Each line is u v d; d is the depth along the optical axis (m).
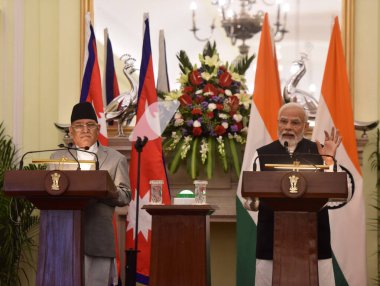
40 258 5.11
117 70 8.80
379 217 8.35
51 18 8.89
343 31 8.64
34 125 8.75
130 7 8.91
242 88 8.48
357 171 7.84
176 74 8.88
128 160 8.35
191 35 8.95
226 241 8.58
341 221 7.75
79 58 8.72
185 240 5.98
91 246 5.66
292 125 6.36
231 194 8.21
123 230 8.20
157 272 5.98
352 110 8.02
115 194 5.29
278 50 8.88
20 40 8.80
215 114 8.08
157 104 7.86
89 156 5.89
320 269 6.07
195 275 5.95
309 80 8.78
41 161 5.29
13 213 7.98
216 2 8.98
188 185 8.30
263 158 6.31
